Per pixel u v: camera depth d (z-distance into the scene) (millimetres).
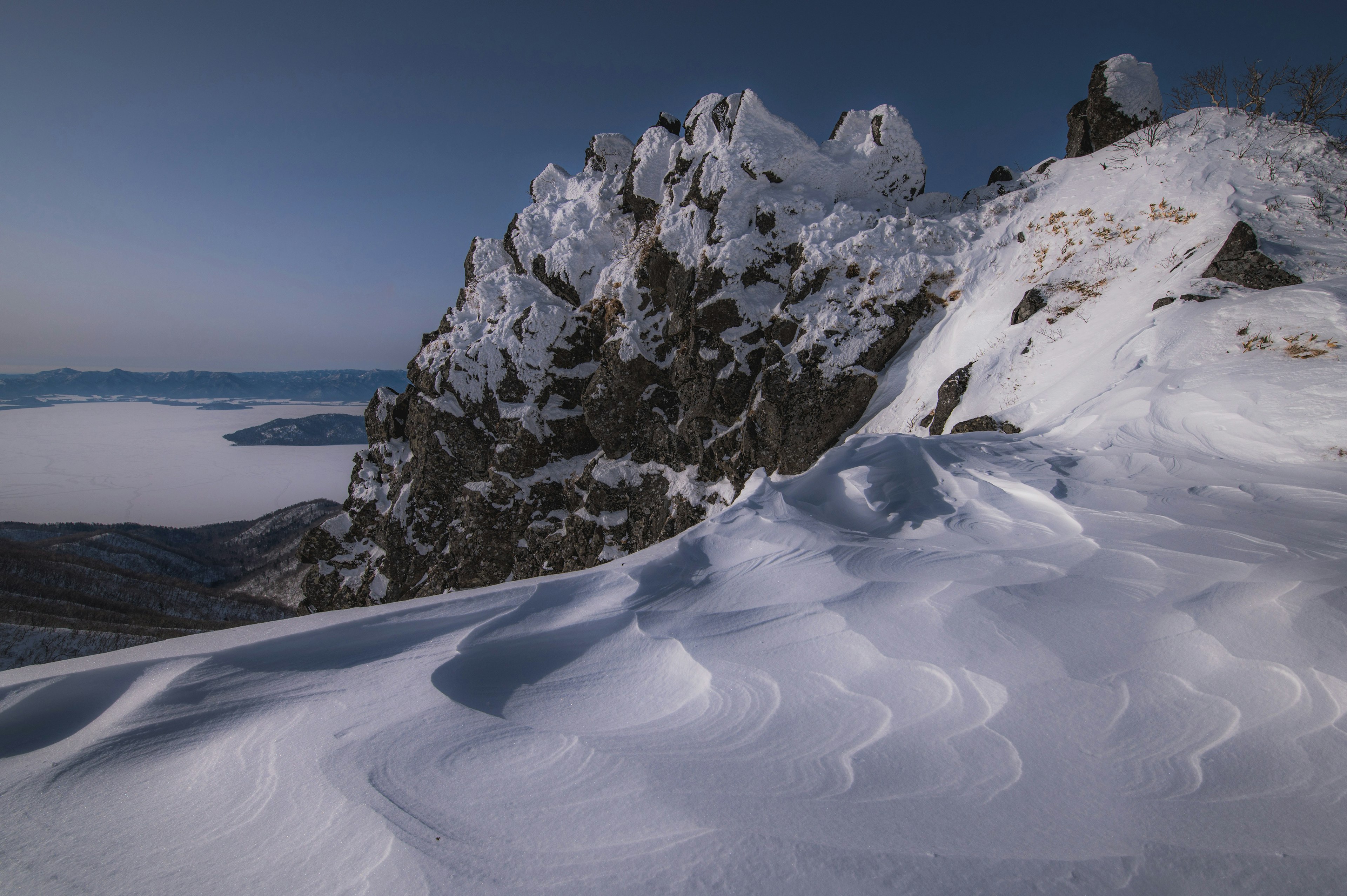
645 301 18609
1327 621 2533
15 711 2627
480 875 1609
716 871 1609
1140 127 16266
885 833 1737
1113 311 10695
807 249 16188
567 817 1832
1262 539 3697
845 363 15062
